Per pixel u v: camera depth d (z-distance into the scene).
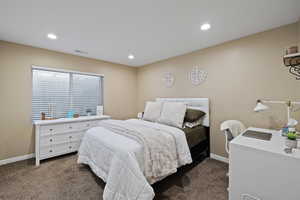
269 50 2.13
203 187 1.88
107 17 1.83
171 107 2.85
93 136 2.20
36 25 2.03
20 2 1.52
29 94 2.79
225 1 1.53
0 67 2.50
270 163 1.18
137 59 3.79
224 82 2.63
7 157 2.57
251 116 2.31
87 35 2.35
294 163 1.07
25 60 2.74
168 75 3.68
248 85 2.34
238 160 1.36
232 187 1.38
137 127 2.24
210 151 2.83
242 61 2.41
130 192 1.38
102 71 3.88
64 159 2.76
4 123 2.54
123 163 1.49
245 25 2.04
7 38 2.45
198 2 1.54
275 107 2.09
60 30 2.18
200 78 2.99
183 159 1.96
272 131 1.90
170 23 1.98
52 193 1.76
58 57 3.14
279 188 1.14
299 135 1.53
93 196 1.71
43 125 2.61
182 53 3.26
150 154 1.63
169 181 2.02
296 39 1.91
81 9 1.66
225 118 2.62
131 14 1.77
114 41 2.60
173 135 2.04
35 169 2.35
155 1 1.53
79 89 3.58
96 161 2.03
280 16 1.81
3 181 2.01
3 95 2.53
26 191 1.79
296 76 1.90
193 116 2.68
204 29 2.16
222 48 2.66
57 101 3.23
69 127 2.94
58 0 1.50
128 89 4.48
